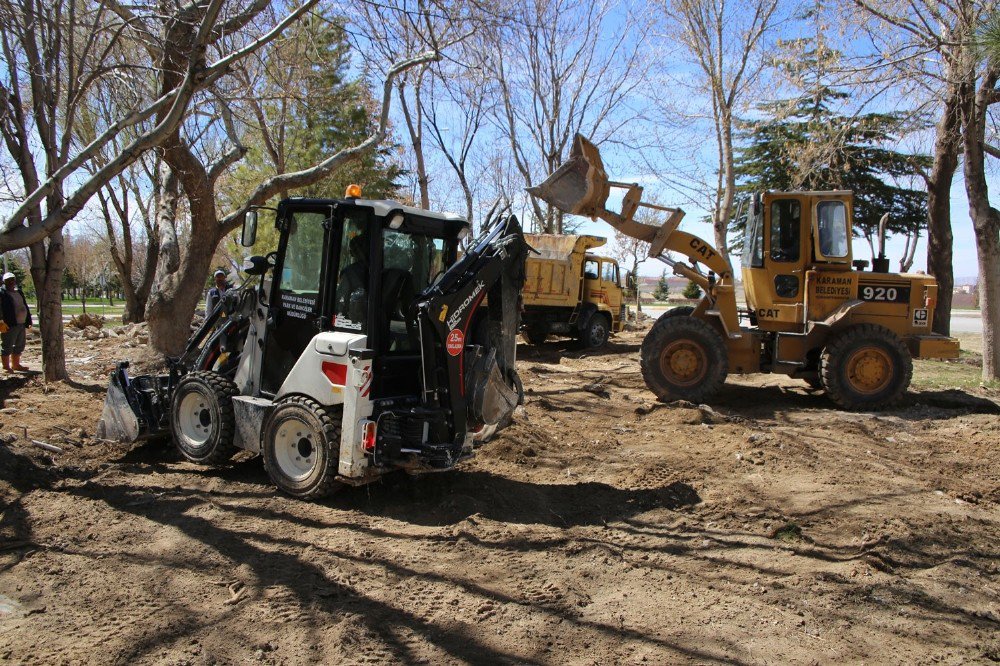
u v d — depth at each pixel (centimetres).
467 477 612
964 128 1131
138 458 645
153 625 351
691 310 1049
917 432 842
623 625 368
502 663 329
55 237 932
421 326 524
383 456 520
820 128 1360
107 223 2191
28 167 828
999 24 746
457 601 388
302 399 537
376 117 1762
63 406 810
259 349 592
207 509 514
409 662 327
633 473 631
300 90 1011
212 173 1059
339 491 562
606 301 1802
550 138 2186
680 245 987
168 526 480
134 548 445
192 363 664
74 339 1614
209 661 321
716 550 471
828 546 481
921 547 477
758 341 1015
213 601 379
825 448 739
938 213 1494
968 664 338
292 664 322
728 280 996
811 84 1212
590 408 939
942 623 377
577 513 538
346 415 513
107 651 325
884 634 364
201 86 573
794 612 386
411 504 545
